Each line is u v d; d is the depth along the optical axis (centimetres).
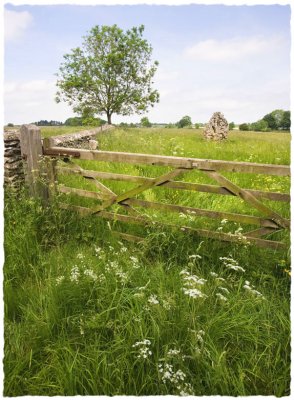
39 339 279
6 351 264
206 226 411
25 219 430
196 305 287
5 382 244
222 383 238
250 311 298
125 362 249
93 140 912
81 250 404
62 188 481
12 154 502
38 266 372
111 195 435
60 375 245
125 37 2019
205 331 267
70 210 471
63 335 276
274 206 491
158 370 235
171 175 384
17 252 383
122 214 466
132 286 323
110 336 280
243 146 1099
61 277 321
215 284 320
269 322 283
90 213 459
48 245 422
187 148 993
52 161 476
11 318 309
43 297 310
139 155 397
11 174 504
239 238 359
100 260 366
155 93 2117
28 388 245
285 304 305
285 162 799
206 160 358
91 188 562
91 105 2064
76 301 310
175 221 414
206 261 375
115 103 2030
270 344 264
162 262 371
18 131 526
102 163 692
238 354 265
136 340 264
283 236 402
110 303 296
